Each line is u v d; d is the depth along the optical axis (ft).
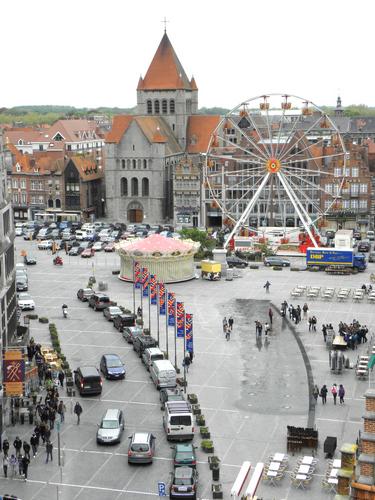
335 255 468.75
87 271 483.51
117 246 457.68
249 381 272.10
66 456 209.97
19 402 235.81
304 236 554.46
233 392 260.62
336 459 195.00
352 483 98.94
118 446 216.74
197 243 469.57
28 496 187.11
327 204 635.66
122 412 236.43
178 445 204.44
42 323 352.69
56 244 572.51
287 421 233.96
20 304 374.43
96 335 333.42
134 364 292.40
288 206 650.84
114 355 283.79
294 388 264.31
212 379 274.57
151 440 208.13
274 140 651.25
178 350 309.83
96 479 196.24
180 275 448.65
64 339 326.44
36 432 214.69
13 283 299.17
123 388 265.13
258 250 520.83
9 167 321.52
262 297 405.80
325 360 294.87
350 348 306.96
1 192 285.43
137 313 367.25
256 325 332.39
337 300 394.32
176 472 187.42
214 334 334.44
